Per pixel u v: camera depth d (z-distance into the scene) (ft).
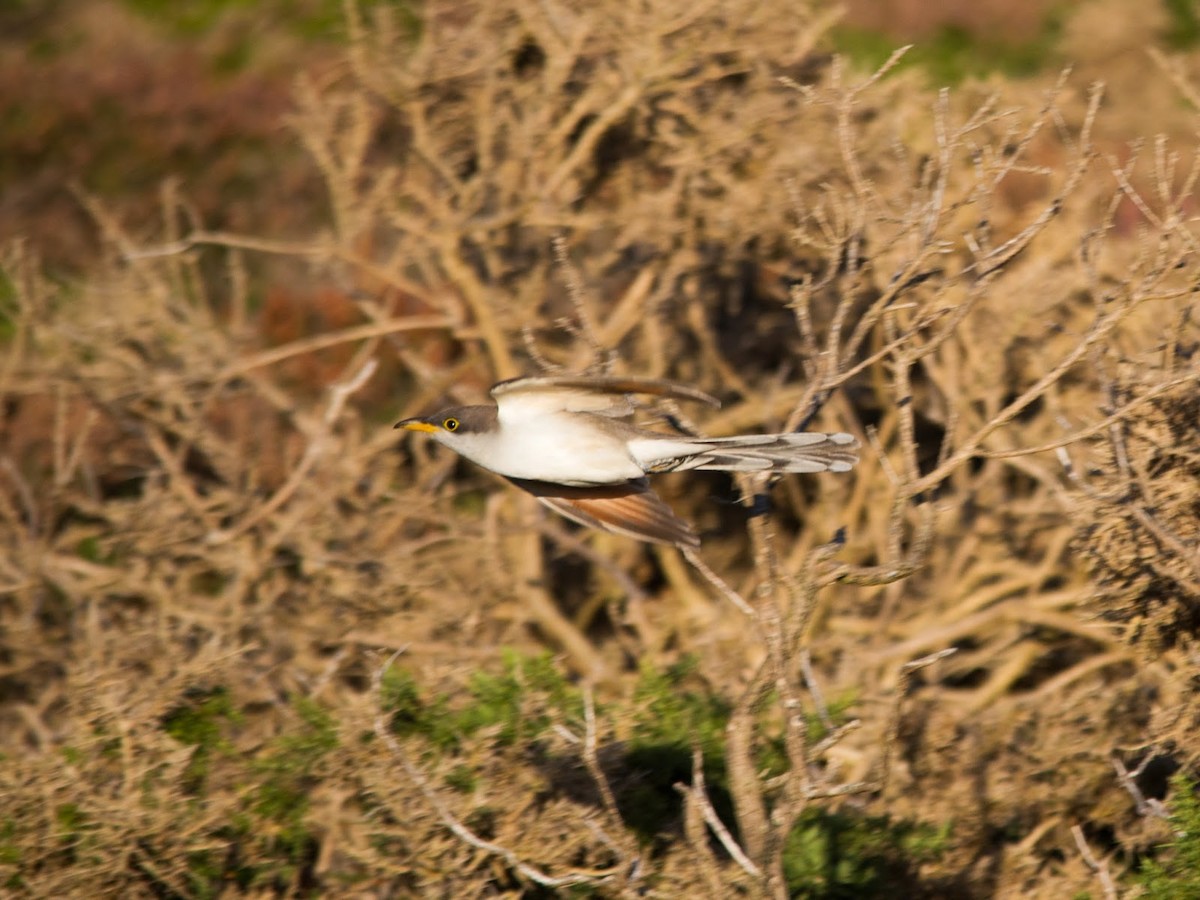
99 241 78.13
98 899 30.68
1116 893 30.35
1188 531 28.43
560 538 49.26
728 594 25.44
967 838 35.63
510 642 46.80
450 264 50.49
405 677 34.53
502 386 25.46
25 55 93.61
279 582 46.50
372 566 45.11
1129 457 28.50
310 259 58.39
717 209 49.88
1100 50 72.38
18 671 45.78
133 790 31.40
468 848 30.22
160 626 39.14
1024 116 50.24
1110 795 35.83
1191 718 29.35
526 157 49.42
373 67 53.36
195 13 97.35
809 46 49.55
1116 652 43.37
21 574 46.55
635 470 26.23
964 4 83.66
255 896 32.30
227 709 35.88
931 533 24.14
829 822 33.06
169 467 48.11
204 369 50.57
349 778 33.12
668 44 50.16
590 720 25.90
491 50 50.47
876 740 39.11
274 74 90.48
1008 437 47.16
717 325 54.95
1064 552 48.80
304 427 50.29
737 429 54.39
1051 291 45.80
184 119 86.53
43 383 51.26
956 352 46.52
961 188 45.70
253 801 33.55
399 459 50.11
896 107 51.52
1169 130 62.54
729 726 25.77
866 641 48.39
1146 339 39.24
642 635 47.98
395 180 56.65
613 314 53.57
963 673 49.26
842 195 48.16
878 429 53.42
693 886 29.45
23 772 32.22
